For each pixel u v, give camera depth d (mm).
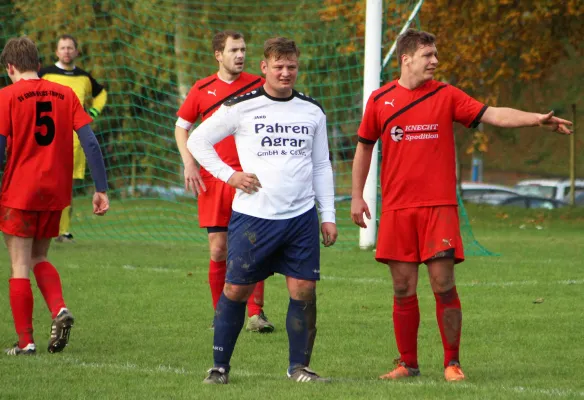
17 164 22953
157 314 29000
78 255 44125
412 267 20375
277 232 19062
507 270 39625
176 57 72688
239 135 19453
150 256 44438
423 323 27672
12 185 22969
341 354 23312
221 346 19344
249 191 18969
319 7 72625
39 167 23000
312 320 19688
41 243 24016
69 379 19609
